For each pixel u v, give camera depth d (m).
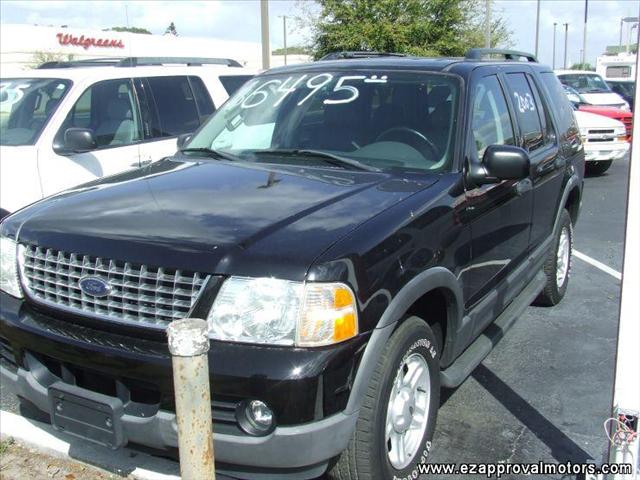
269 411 2.59
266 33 13.77
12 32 41.53
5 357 3.25
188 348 2.20
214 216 2.97
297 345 2.58
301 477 2.75
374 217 2.98
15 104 6.35
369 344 2.75
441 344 3.60
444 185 3.49
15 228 3.22
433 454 3.56
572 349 4.97
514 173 3.58
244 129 4.35
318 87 4.36
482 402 4.15
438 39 20.66
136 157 6.58
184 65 7.63
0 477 3.30
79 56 43.97
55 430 3.27
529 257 4.86
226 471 2.75
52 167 5.88
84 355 2.81
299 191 3.30
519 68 5.14
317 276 2.59
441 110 3.93
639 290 2.67
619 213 10.30
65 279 2.98
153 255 2.73
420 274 3.05
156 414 2.72
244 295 2.60
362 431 2.81
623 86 23.53
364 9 19.78
